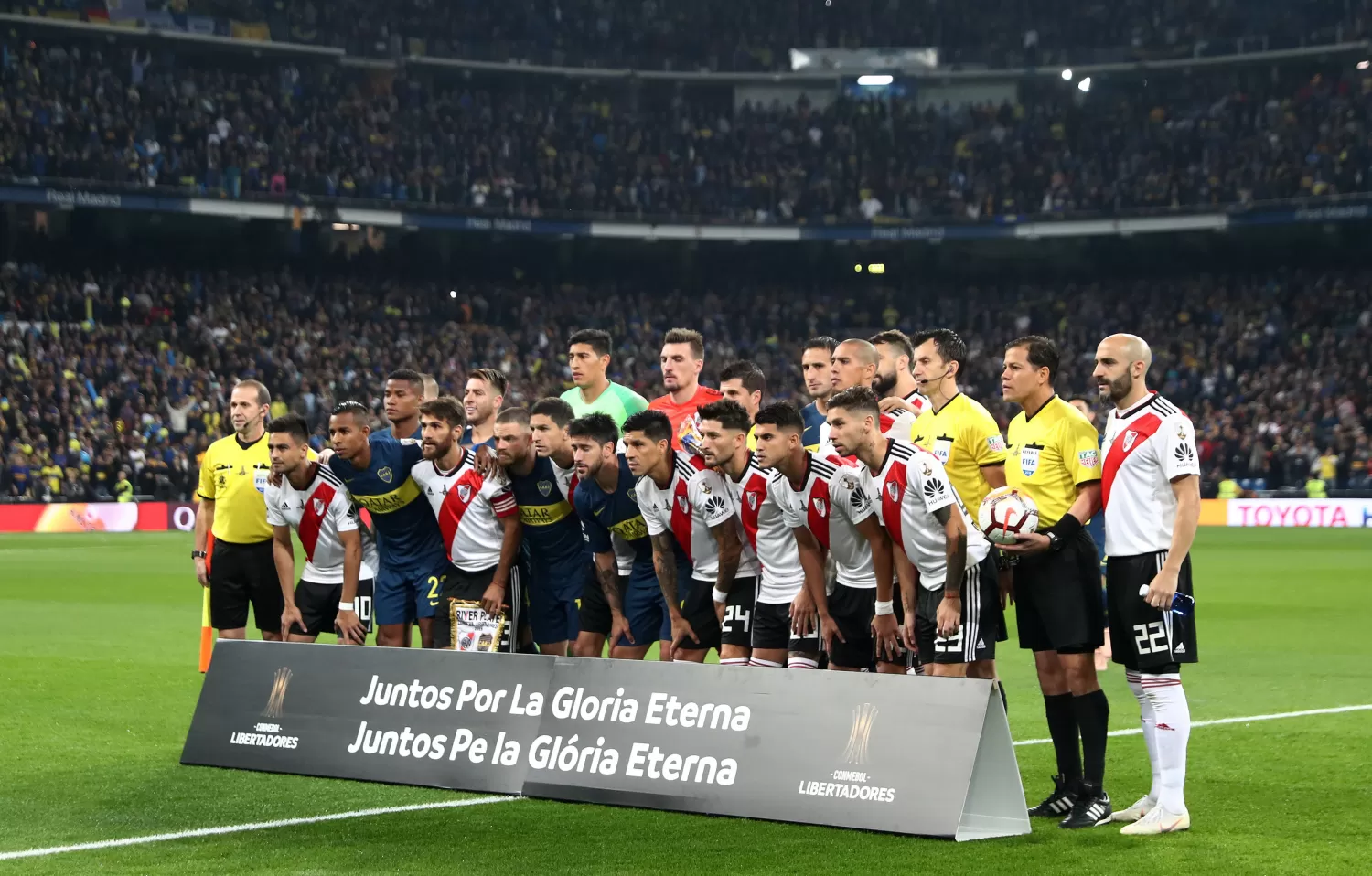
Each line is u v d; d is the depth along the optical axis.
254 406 8.58
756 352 40.69
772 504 6.60
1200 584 17.89
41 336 33.66
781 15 43.28
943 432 6.87
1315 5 40.12
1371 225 38.22
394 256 40.56
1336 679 9.91
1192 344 39.06
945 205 40.03
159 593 16.62
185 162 35.06
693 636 7.14
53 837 5.42
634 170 40.78
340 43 39.41
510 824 5.62
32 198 32.00
